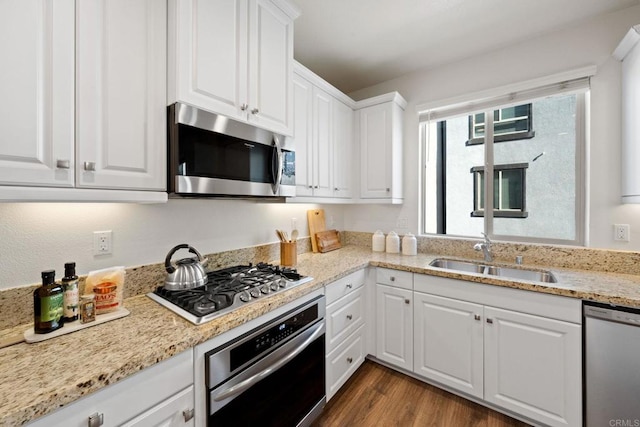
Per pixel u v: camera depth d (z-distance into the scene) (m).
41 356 0.83
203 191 1.21
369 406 1.78
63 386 0.69
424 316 1.95
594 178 1.83
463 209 2.48
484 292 1.71
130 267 1.35
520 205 2.18
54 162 0.86
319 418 1.68
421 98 2.54
